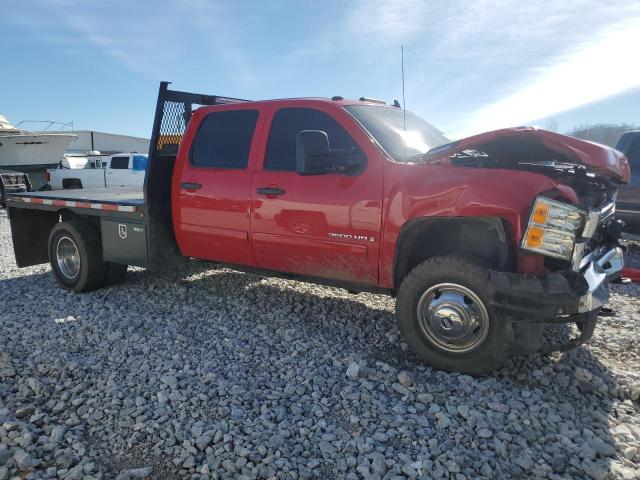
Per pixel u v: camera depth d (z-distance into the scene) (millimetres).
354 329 4629
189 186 5020
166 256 5363
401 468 2627
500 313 3381
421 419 3080
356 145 4148
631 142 7859
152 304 5430
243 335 4461
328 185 4168
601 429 3027
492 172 3539
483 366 3557
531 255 3404
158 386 3510
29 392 3424
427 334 3723
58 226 5965
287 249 4457
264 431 2941
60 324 4789
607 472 2611
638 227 7891
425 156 3895
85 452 2797
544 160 4094
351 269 4180
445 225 3902
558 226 3330
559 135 3523
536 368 3775
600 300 3385
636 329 4656
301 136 3832
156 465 2699
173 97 5324
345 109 4332
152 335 4480
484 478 2584
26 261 6691
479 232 3840
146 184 5145
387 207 3873
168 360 3943
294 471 2607
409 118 4902
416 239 3975
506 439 2902
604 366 3857
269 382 3574
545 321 3332
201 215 4977
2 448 2777
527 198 3379
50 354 4051
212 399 3314
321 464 2699
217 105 5035
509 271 3482
